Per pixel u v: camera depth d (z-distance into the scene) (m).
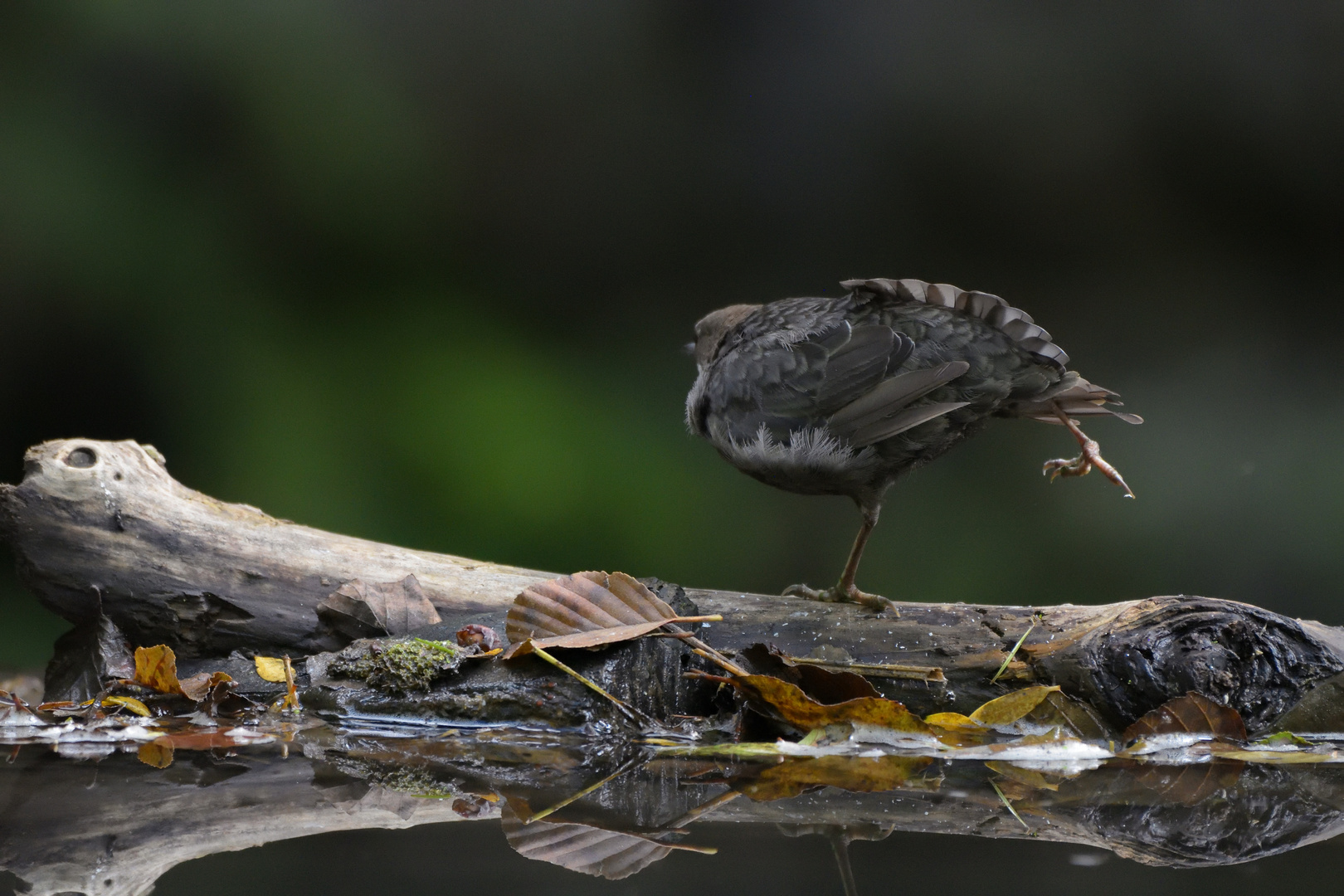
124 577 7.08
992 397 6.85
